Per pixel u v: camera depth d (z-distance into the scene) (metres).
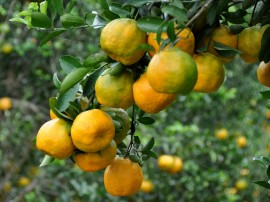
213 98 3.11
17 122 3.10
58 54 3.07
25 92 3.22
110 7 1.08
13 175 3.17
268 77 1.19
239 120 3.26
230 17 1.19
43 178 3.02
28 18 1.25
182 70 0.94
